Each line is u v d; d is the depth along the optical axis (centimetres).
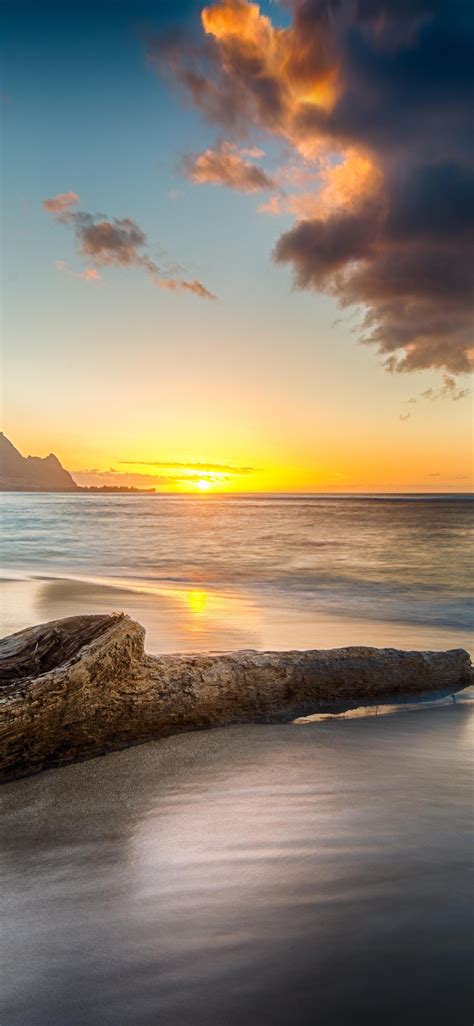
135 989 226
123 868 315
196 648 899
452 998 220
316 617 1285
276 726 575
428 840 343
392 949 245
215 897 285
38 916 272
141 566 2425
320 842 341
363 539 3816
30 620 1095
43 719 454
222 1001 220
